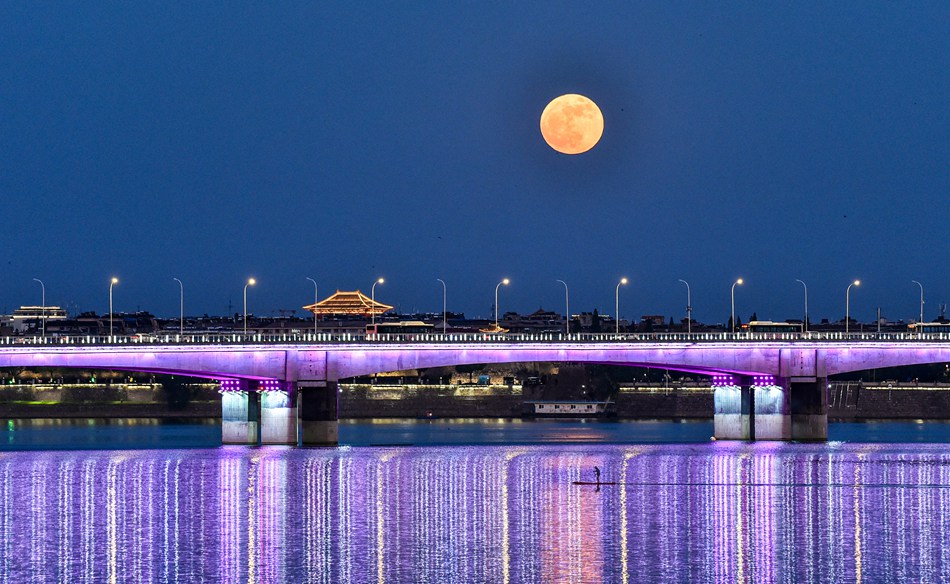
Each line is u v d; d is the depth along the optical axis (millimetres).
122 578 159500
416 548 176250
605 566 164250
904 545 178125
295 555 171875
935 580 157000
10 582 157750
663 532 188000
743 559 168375
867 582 156125
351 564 166000
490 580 156875
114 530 193250
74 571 163500
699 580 156875
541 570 161875
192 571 162750
